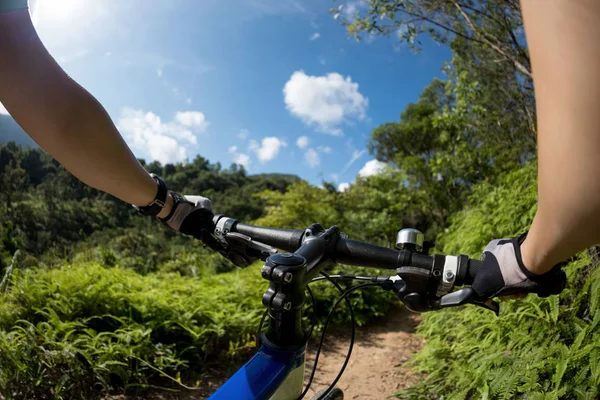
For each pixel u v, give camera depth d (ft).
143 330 12.34
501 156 29.84
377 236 37.45
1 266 14.98
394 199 45.11
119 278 14.65
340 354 15.60
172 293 15.81
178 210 4.58
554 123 1.91
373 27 20.74
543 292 3.03
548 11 1.91
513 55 23.25
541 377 7.65
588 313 8.49
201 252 30.68
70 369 9.85
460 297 3.25
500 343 9.63
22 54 3.40
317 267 4.05
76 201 203.31
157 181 4.43
